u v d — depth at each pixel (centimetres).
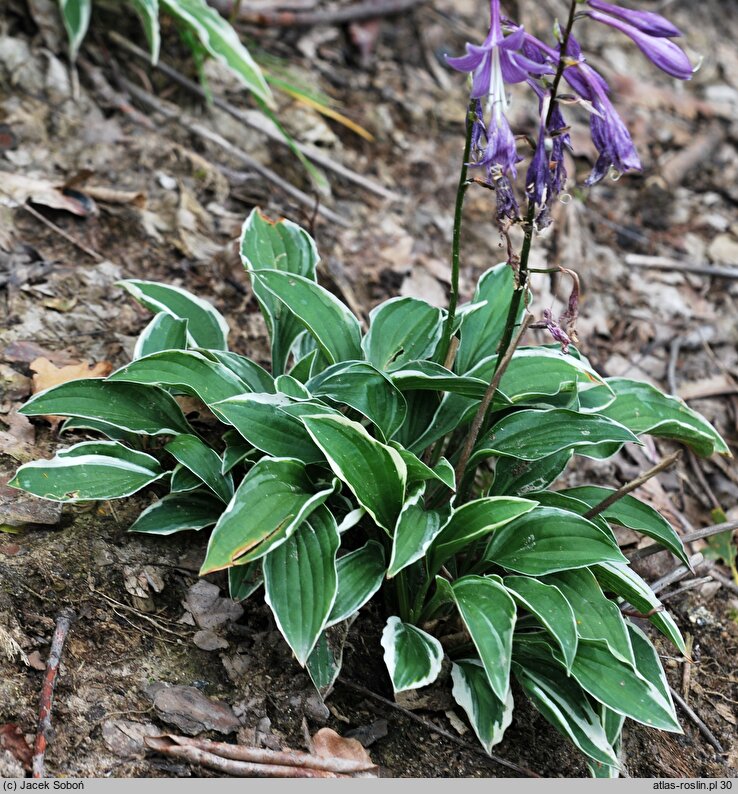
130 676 153
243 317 182
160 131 194
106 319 175
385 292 191
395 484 154
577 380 161
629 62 258
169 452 161
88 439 166
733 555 178
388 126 211
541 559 154
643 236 211
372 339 162
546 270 150
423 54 231
